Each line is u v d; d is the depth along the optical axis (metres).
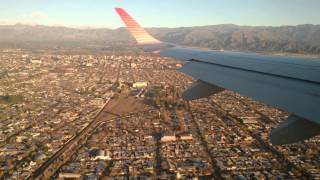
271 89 15.10
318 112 11.41
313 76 16.06
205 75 20.69
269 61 21.38
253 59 22.89
